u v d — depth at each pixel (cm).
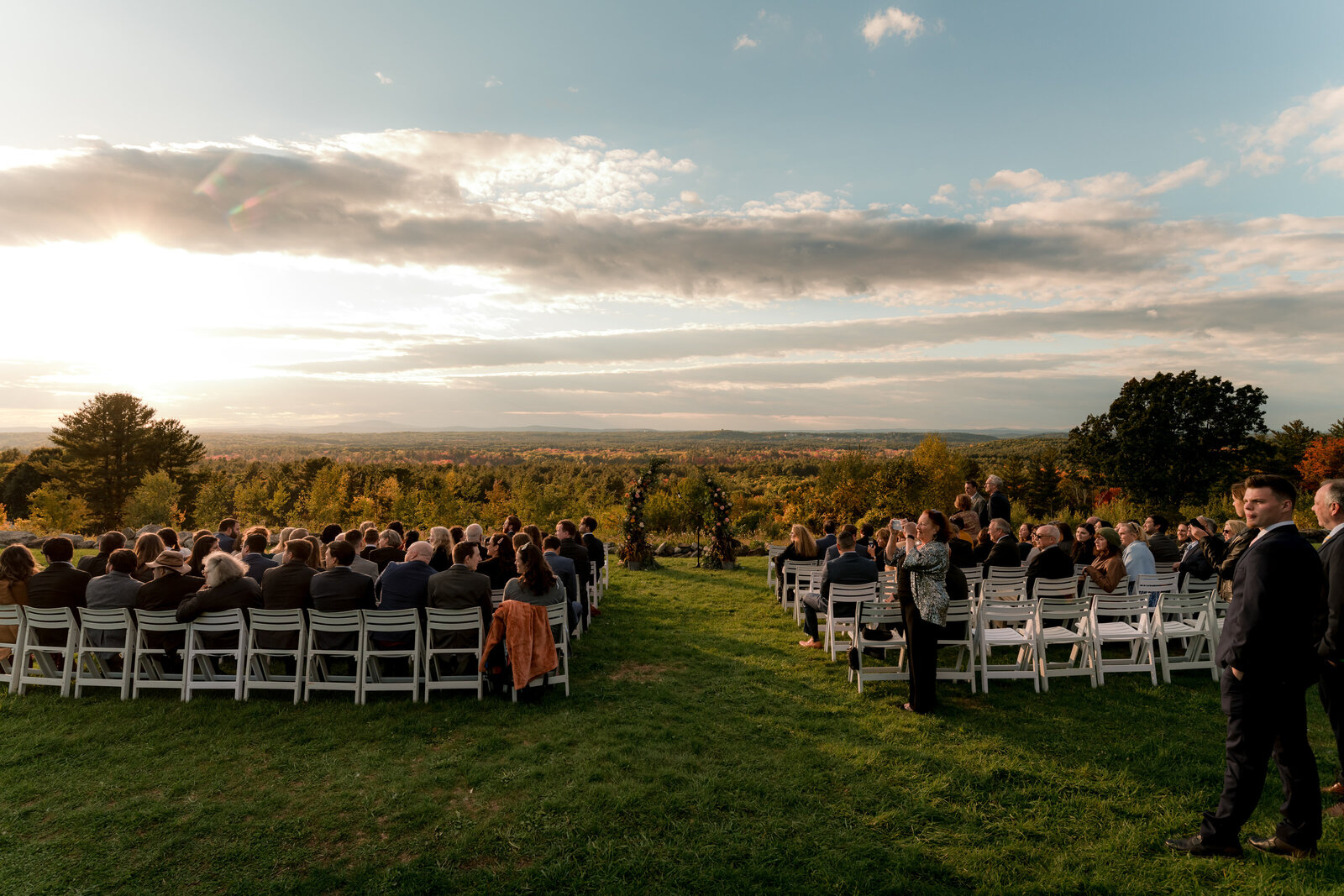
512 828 371
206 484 5150
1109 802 402
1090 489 4234
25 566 622
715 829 371
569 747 482
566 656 602
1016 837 367
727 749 479
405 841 361
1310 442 4138
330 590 588
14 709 551
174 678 603
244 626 583
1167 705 563
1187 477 3634
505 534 791
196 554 709
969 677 602
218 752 475
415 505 4909
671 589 1142
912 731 509
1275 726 330
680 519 2039
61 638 609
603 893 316
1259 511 335
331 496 5306
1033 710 554
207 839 364
